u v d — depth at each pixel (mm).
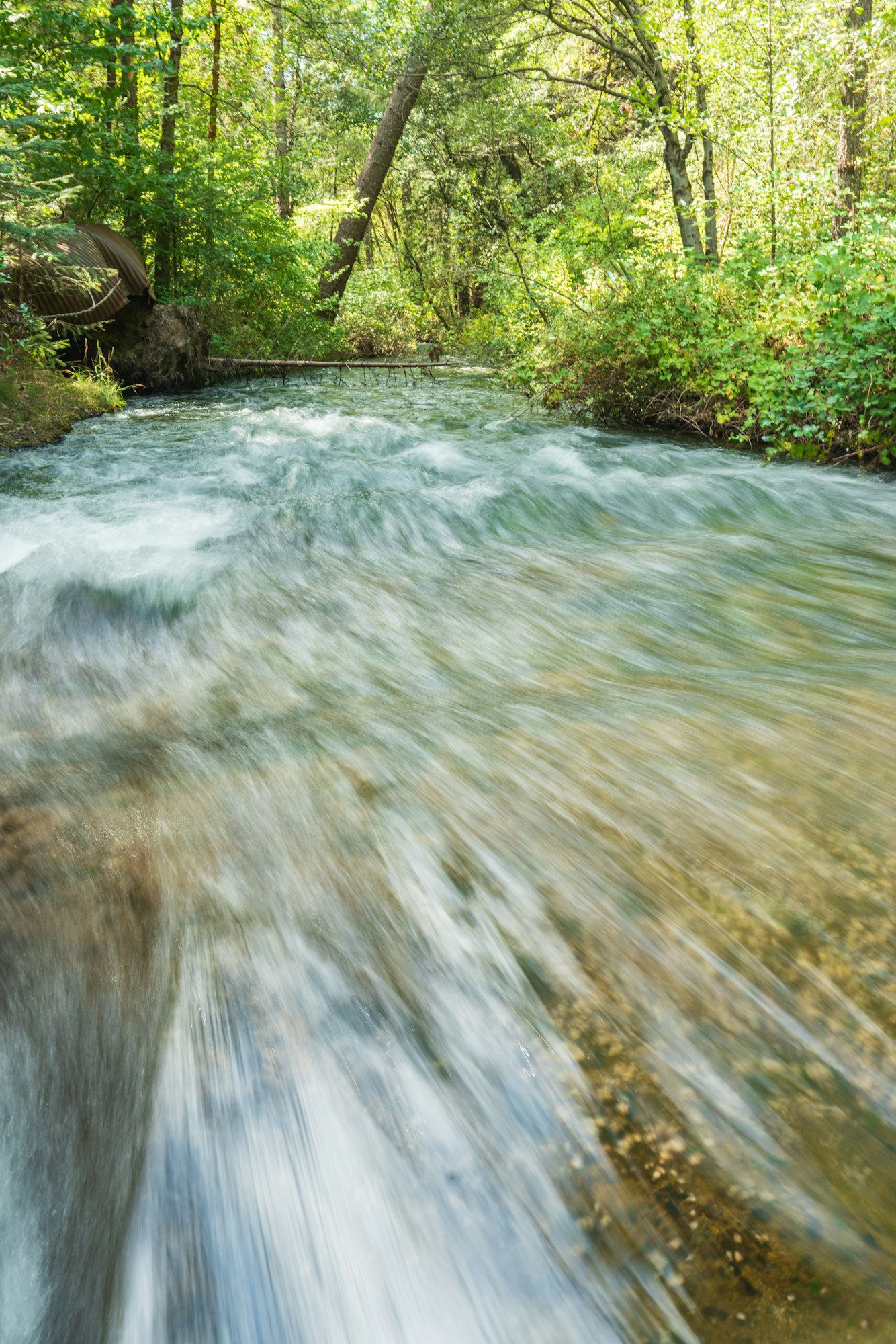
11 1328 1250
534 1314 1198
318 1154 1406
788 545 5445
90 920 1918
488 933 1789
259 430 9664
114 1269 1301
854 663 3428
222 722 3055
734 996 1591
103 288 11469
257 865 2078
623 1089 1450
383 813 2254
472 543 5543
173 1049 1590
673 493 6512
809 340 7867
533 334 11336
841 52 9469
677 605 4301
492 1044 1548
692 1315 1164
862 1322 1139
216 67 17656
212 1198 1369
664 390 9852
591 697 3045
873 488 6973
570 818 2141
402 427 9953
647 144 16281
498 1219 1298
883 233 7828
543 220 16875
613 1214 1281
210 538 5395
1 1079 1601
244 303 17203
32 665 3688
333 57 19531
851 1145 1355
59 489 6812
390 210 29031
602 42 12109
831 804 2119
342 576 4832
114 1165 1433
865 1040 1494
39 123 9727
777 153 10273
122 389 12461
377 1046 1570
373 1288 1257
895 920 1719
